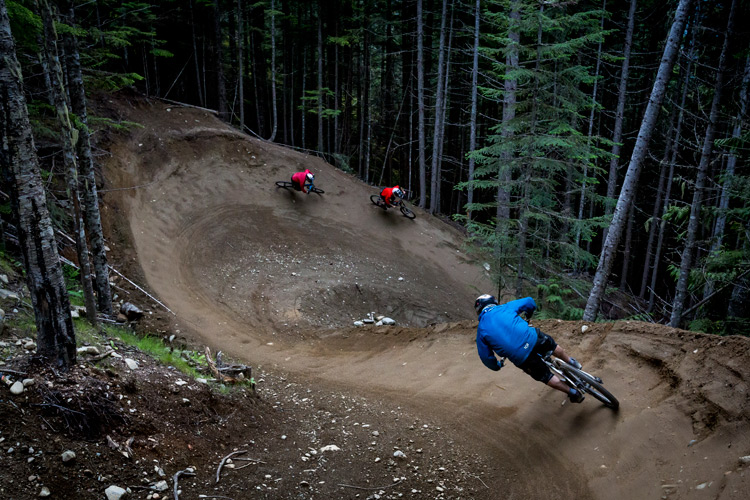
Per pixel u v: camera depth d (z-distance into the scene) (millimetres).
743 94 9914
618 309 17984
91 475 3227
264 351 9359
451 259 16984
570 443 4461
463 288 15844
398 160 31484
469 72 22078
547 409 5086
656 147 23562
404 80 25578
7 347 4219
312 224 16719
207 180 16703
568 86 9070
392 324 12609
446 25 23688
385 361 8109
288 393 6793
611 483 3752
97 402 3766
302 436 5062
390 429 5336
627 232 20844
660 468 3598
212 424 4629
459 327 8375
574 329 5977
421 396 6328
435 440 5008
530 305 4816
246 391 5898
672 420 3908
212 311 11070
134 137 16453
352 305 13414
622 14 20703
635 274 27469
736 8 9164
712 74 13938
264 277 13445
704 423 3672
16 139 3559
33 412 3412
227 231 14977
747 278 9562
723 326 9586
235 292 12328
